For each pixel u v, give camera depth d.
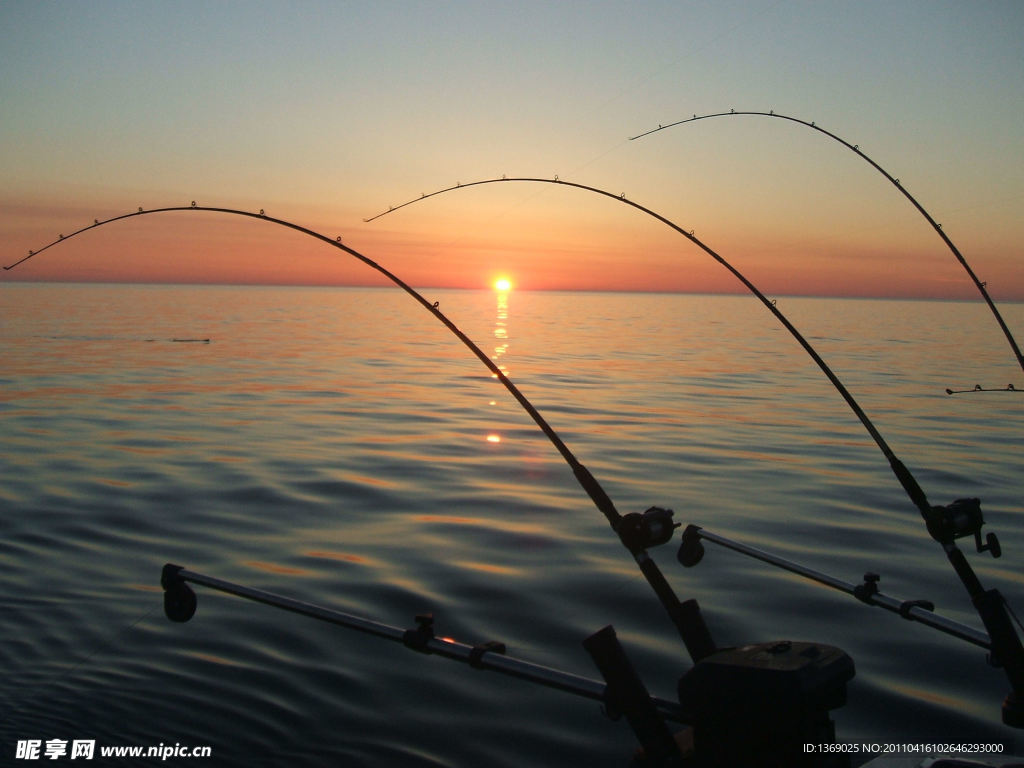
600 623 5.73
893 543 7.75
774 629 5.60
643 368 26.83
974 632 3.12
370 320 58.59
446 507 9.04
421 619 3.04
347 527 8.21
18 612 5.77
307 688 4.63
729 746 2.47
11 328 42.38
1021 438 14.14
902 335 46.72
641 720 2.58
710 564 7.02
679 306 124.25
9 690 4.54
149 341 35.41
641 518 3.00
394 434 13.81
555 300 183.88
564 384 21.86
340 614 3.21
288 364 26.56
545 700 4.53
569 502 9.30
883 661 5.04
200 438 13.17
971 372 26.08
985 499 9.58
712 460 11.87
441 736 4.12
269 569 6.89
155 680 4.70
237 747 3.96
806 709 2.38
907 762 3.16
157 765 3.75
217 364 26.02
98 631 5.43
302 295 153.12
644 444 13.12
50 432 13.55
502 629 5.63
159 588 6.32
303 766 3.82
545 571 6.86
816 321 66.38
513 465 11.38
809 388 21.44
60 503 8.97
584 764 3.88
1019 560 7.20
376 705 4.45
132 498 9.23
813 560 7.23
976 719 4.28
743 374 25.06
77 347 31.61
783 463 11.70
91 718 4.22
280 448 12.41
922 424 15.66
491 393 19.78
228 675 4.78
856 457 12.21
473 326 54.19
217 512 8.70
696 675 2.55
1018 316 76.00
